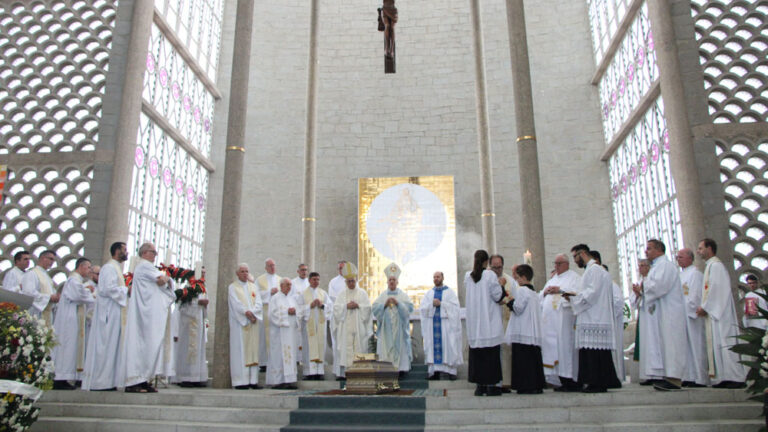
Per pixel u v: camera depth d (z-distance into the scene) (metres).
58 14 13.22
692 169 10.65
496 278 7.83
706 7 11.46
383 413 6.85
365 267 18.31
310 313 11.01
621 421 6.68
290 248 19.23
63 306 9.09
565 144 18.97
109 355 8.24
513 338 7.98
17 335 6.48
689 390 7.42
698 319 8.44
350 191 19.56
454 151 19.62
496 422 6.71
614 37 16.95
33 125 12.73
